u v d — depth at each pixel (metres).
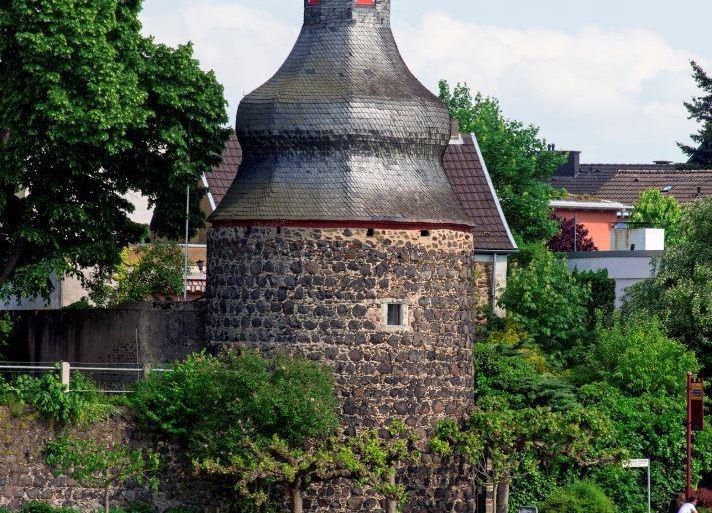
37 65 78.50
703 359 93.50
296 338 77.56
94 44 78.75
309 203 77.38
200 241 107.31
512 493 83.00
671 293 94.56
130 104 79.81
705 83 180.25
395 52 80.44
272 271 77.75
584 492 81.19
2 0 79.69
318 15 79.94
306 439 75.56
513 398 85.50
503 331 97.12
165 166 84.44
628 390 89.56
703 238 97.19
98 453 74.12
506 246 104.00
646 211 148.00
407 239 78.06
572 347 96.94
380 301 77.75
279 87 78.69
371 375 77.69
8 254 85.50
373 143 77.94
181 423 76.44
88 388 77.81
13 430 75.50
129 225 87.44
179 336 82.38
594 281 102.94
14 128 79.62
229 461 74.69
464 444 78.25
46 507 74.50
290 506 75.19
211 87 84.12
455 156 107.88
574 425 78.38
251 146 78.88
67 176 83.50
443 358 79.31
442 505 79.25
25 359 89.12
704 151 179.88
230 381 75.25
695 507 78.88
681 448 86.88
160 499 76.50
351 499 77.50
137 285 97.38
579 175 188.25
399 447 76.00
